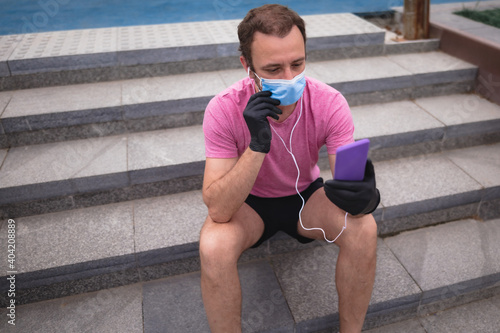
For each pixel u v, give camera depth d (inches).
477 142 109.7
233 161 63.3
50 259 76.5
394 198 90.2
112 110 100.2
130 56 113.7
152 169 89.9
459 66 120.1
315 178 71.8
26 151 97.2
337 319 73.4
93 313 75.6
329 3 174.7
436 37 133.7
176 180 93.2
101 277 79.3
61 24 156.3
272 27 52.3
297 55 53.6
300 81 55.7
